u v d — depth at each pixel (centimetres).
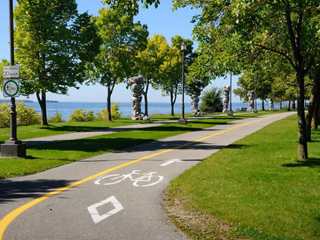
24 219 595
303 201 692
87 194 770
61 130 2605
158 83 5084
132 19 3800
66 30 2752
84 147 1585
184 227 555
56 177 957
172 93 5459
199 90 5778
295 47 1170
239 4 859
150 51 4841
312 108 1772
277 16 1162
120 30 3728
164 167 1104
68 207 669
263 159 1207
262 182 863
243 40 1135
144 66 4503
